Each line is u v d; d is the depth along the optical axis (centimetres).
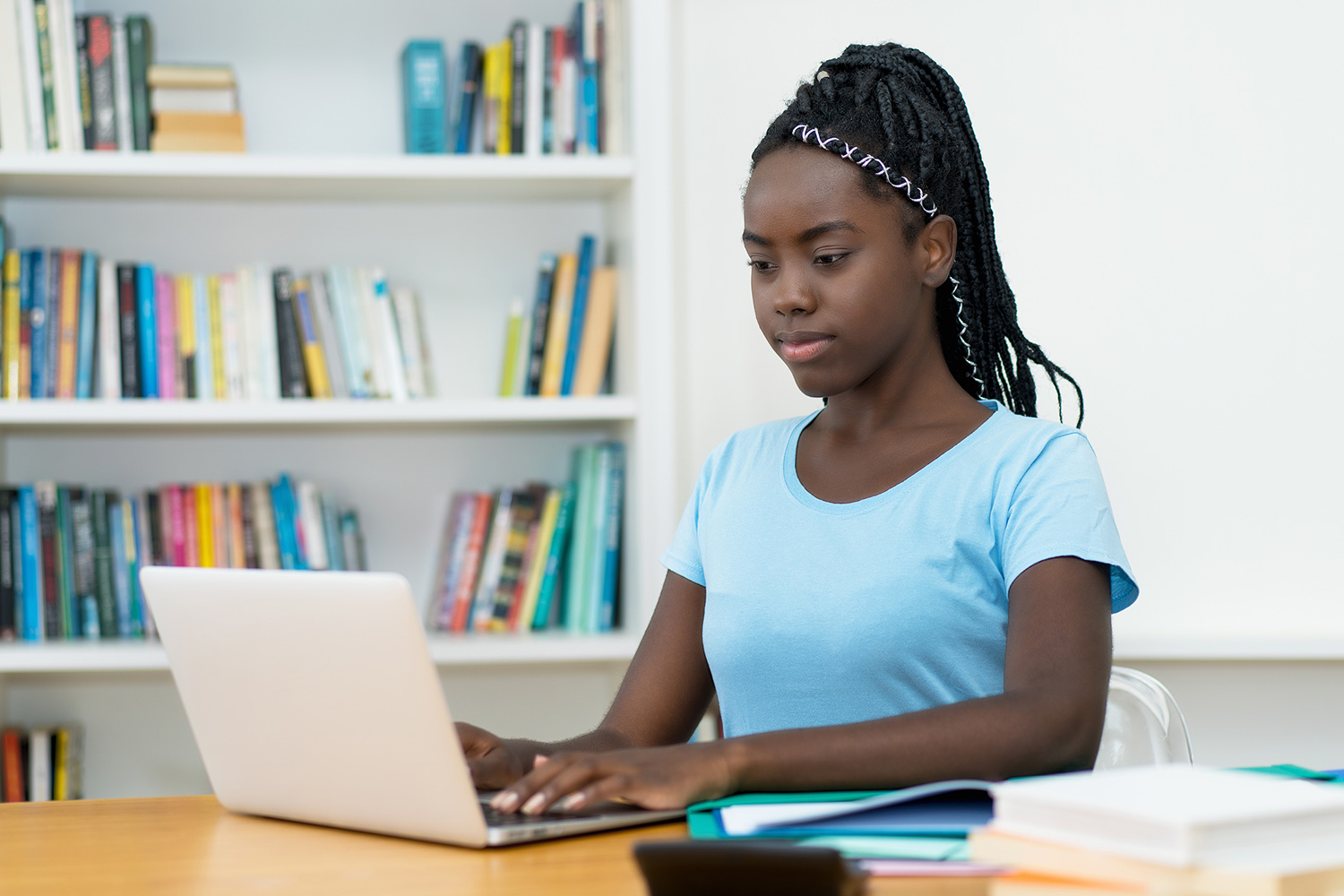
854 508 114
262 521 211
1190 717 206
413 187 213
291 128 224
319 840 82
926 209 111
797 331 109
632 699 119
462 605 215
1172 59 210
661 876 60
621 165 205
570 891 67
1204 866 55
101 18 199
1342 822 59
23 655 189
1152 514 210
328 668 80
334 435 227
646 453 204
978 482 110
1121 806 58
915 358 117
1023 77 212
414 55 210
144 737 220
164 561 208
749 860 58
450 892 67
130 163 195
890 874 63
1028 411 128
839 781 82
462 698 228
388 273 228
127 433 220
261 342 206
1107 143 211
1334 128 208
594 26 210
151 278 205
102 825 88
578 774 77
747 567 117
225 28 222
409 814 79
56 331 201
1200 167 210
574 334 216
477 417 204
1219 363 210
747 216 112
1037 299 211
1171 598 209
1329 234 208
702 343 215
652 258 204
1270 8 209
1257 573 209
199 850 79
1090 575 100
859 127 109
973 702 87
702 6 215
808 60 215
